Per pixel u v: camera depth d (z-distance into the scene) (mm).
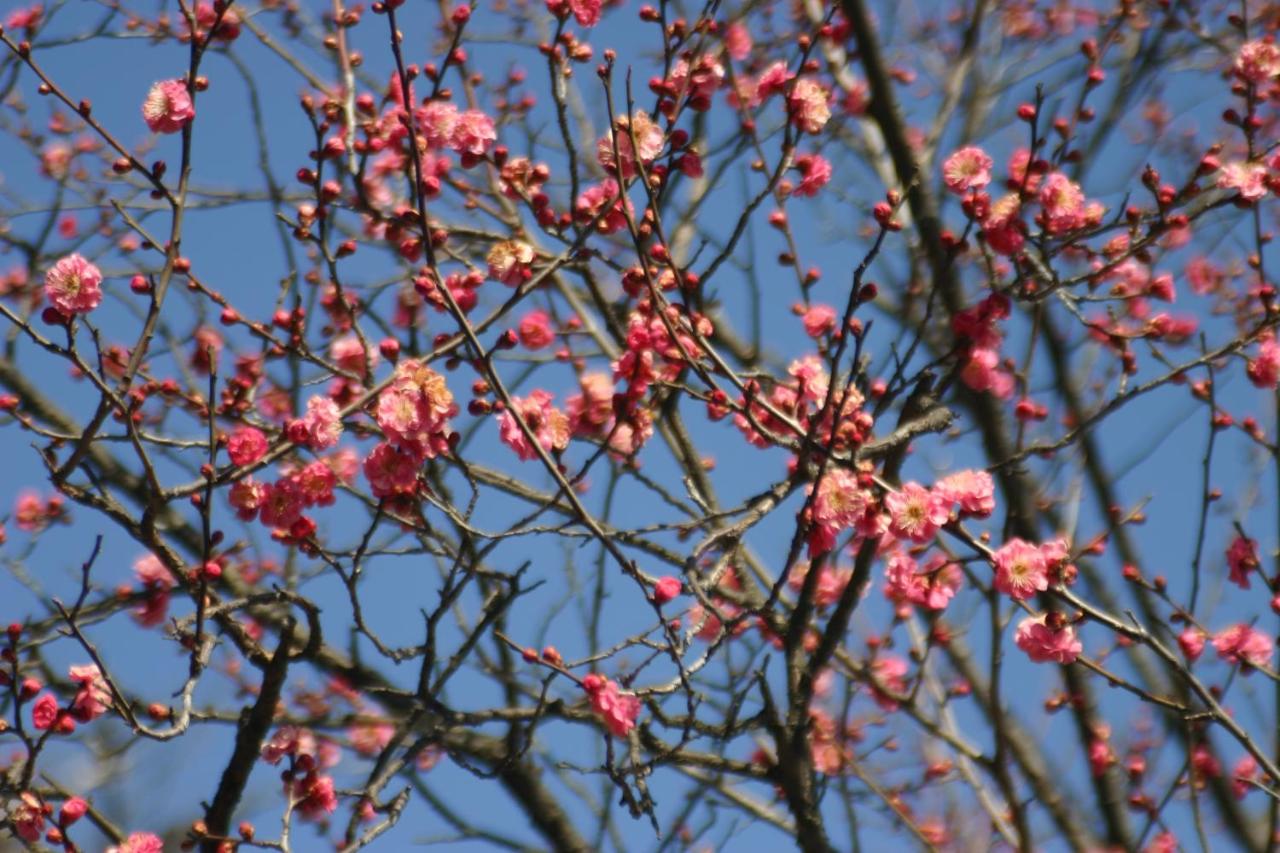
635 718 6277
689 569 6121
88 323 5852
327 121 6758
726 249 6637
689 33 6848
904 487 6496
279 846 6469
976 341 7008
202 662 6090
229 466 6105
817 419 6125
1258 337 7156
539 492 8281
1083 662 6402
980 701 8562
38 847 6578
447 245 7914
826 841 7219
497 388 6004
